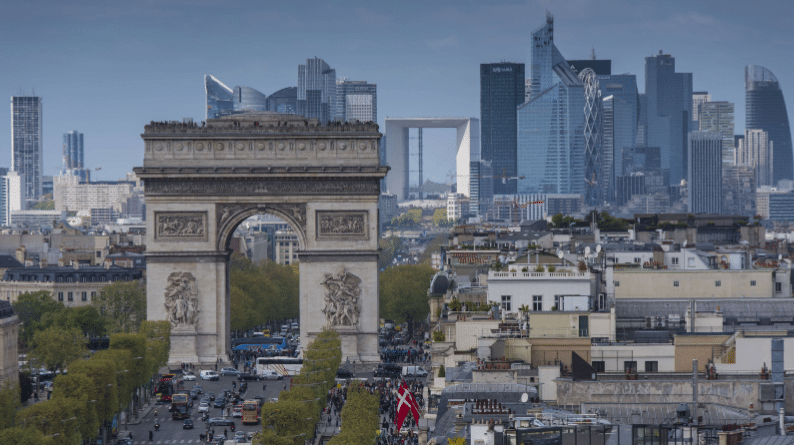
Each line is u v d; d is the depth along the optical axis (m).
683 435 150.62
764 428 154.50
